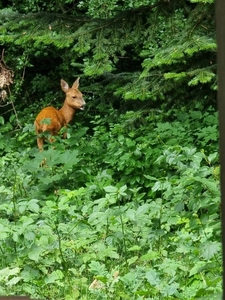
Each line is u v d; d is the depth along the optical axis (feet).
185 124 46.55
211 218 26.73
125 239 29.45
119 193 29.68
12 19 46.29
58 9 79.05
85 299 23.82
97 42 45.55
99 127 53.16
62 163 43.11
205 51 44.24
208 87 47.60
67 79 81.92
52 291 24.97
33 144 54.49
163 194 31.55
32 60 84.74
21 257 26.66
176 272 25.52
